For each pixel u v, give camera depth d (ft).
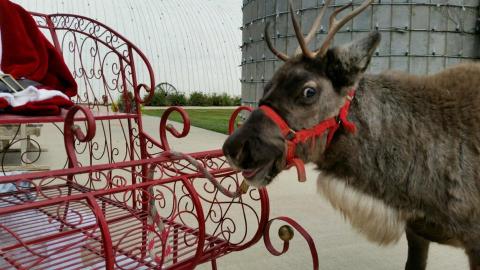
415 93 3.71
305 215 7.18
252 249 5.86
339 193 3.75
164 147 4.71
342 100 3.48
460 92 3.66
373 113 3.64
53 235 3.20
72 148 3.87
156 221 3.66
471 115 3.57
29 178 2.85
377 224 3.68
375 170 3.64
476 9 16.84
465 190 3.46
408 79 3.82
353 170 3.67
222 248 3.88
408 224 3.91
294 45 18.22
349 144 3.60
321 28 16.71
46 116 4.18
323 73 3.42
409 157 3.59
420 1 16.39
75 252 3.67
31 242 3.19
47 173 2.94
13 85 4.39
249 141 3.30
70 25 5.73
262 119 3.34
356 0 16.24
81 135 3.71
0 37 4.86
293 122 3.37
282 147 3.36
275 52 3.68
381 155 3.63
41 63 4.92
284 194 8.34
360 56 3.37
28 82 4.63
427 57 16.61
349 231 6.53
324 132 3.50
